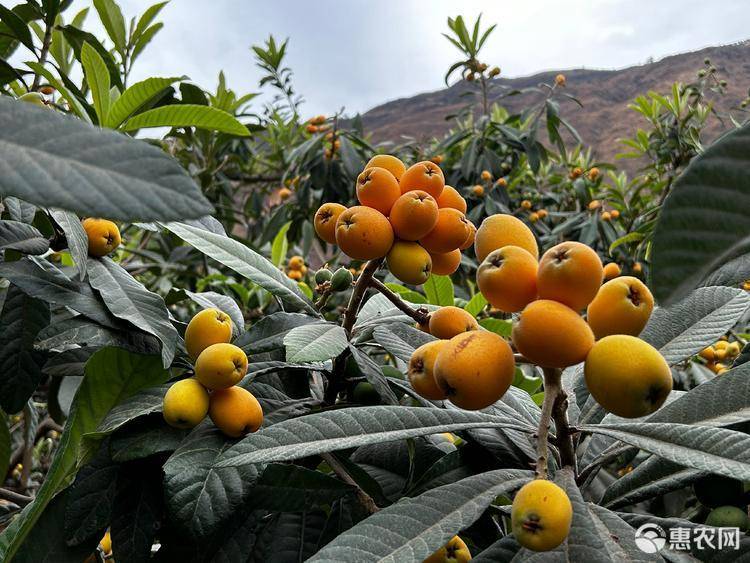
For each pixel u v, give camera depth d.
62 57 2.37
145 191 0.58
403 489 1.42
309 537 1.32
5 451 1.82
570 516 0.82
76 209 0.56
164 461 1.30
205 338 1.34
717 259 0.67
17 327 1.60
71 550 1.23
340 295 4.30
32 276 1.47
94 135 0.60
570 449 1.08
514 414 1.35
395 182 1.29
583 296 0.90
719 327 1.31
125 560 1.21
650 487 1.22
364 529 0.94
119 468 1.28
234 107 4.09
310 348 1.28
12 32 2.00
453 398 0.91
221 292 3.71
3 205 1.66
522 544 0.81
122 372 1.42
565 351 0.86
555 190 5.88
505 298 0.96
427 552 0.89
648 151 5.13
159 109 1.72
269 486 1.22
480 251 1.09
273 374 1.61
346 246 1.26
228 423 1.25
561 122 5.55
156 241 4.82
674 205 0.67
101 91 1.75
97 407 1.38
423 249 1.29
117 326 1.44
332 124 5.30
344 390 1.64
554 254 0.90
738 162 0.65
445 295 1.97
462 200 1.37
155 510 1.26
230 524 1.27
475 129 5.36
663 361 0.84
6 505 1.79
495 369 0.88
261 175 6.43
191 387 1.23
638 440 1.03
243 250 1.60
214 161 4.66
